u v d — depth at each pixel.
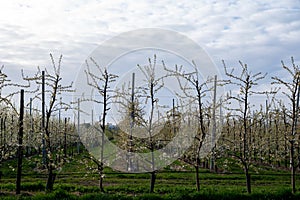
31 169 20.36
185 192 11.85
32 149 26.91
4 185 13.53
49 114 12.35
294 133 13.20
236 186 15.04
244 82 13.05
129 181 16.38
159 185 15.01
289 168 22.00
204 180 16.94
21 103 12.48
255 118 14.47
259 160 24.53
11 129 13.54
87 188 13.06
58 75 12.31
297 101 13.16
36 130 12.66
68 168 20.33
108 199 10.59
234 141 16.08
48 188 12.27
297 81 12.79
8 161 23.33
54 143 22.27
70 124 26.33
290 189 12.27
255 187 14.58
